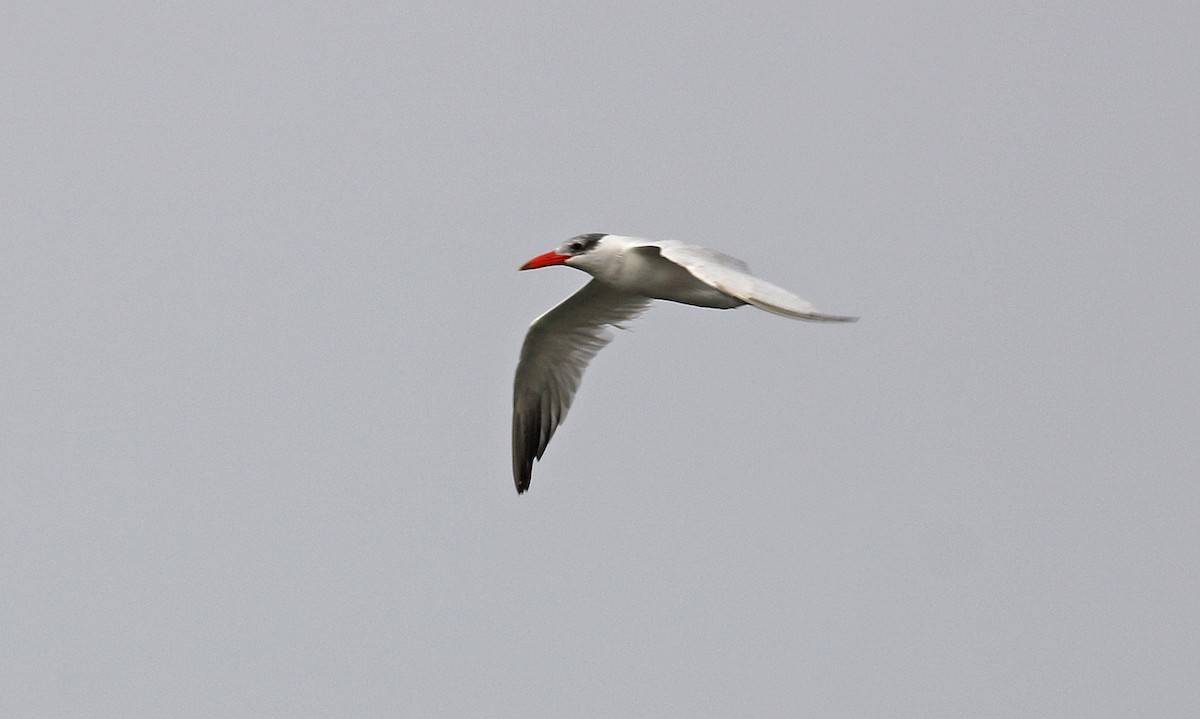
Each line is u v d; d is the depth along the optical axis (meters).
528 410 19.80
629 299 18.72
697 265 15.44
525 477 20.03
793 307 14.62
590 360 19.39
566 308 18.77
